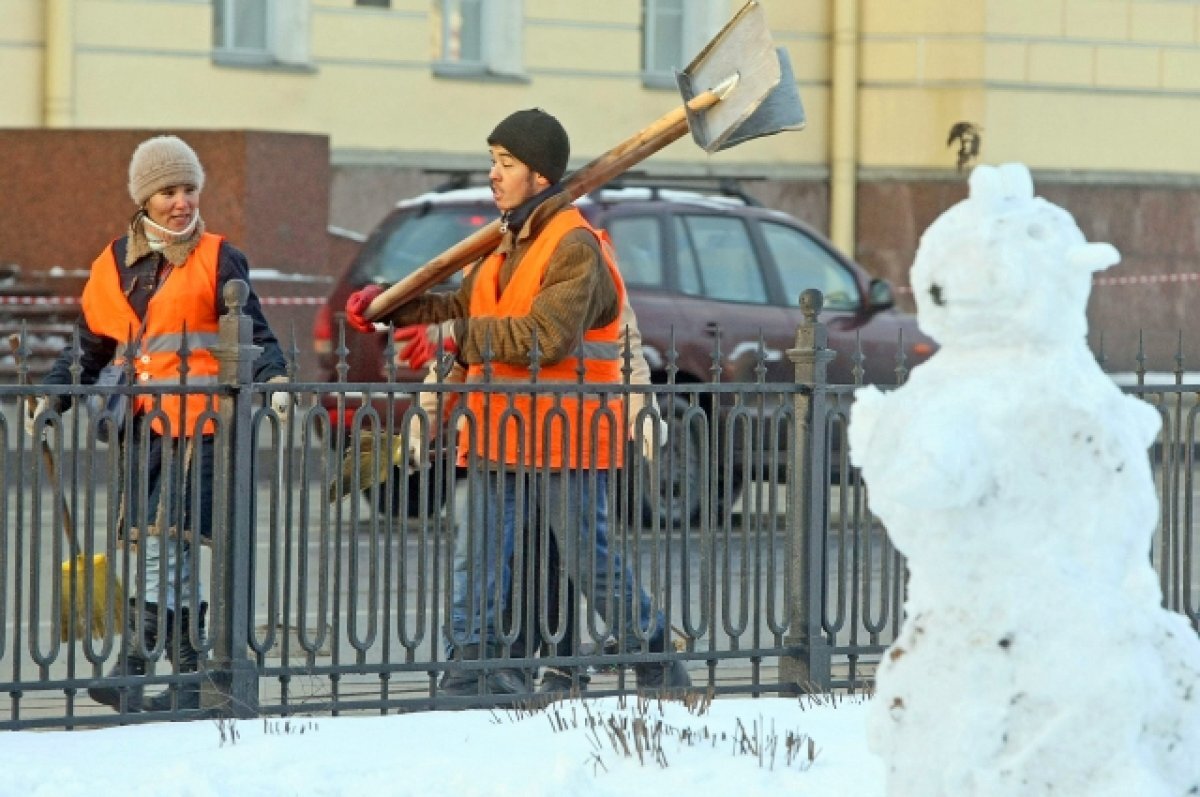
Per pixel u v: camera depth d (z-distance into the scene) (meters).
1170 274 78.94
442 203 38.59
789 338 38.44
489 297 21.94
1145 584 12.43
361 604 30.33
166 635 21.00
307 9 69.44
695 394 21.83
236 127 68.44
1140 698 12.09
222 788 16.94
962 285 12.57
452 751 18.58
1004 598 12.33
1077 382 12.52
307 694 23.16
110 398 20.38
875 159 77.06
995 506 12.41
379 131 70.56
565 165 21.81
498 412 21.44
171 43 67.31
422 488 20.89
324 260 63.66
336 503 20.61
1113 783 12.07
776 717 20.30
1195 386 23.50
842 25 76.56
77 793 16.88
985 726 12.27
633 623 21.72
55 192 62.53
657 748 18.12
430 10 71.38
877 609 29.77
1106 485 12.38
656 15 74.94
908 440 12.28
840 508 22.20
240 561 20.22
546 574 21.34
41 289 62.12
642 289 37.38
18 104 65.62
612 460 21.47
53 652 19.73
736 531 34.88
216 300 22.12
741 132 21.47
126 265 22.20
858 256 77.44
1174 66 78.81
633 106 74.50
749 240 38.84
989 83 76.19
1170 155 78.94
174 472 21.25
